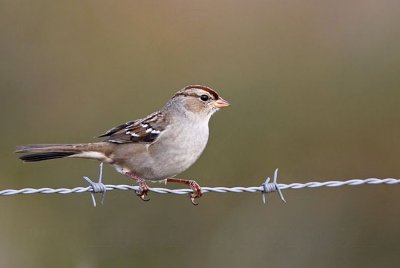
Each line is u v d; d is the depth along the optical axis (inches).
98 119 663.8
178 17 713.6
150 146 430.0
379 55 703.1
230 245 586.2
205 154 631.8
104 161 434.6
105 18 698.8
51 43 684.1
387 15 729.6
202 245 581.3
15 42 677.3
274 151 646.5
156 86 684.1
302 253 596.1
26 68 671.8
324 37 718.5
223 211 601.3
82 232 581.3
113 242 578.2
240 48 709.3
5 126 655.1
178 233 583.5
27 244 577.6
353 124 669.3
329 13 730.2
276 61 702.5
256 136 653.3
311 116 669.9
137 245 577.3
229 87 686.5
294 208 613.9
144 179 440.1
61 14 692.7
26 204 597.3
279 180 637.9
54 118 661.3
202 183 621.6
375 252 606.2
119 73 685.3
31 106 662.5
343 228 612.1
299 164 645.9
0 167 626.8
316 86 689.0
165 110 438.3
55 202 596.7
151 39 700.0
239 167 631.8
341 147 660.7
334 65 700.0
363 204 626.5
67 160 599.8
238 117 661.9
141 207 582.9
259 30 717.3
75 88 672.4
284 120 666.8
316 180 642.8
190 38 708.7
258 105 671.1
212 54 703.7
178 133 432.1
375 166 654.5
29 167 606.2
